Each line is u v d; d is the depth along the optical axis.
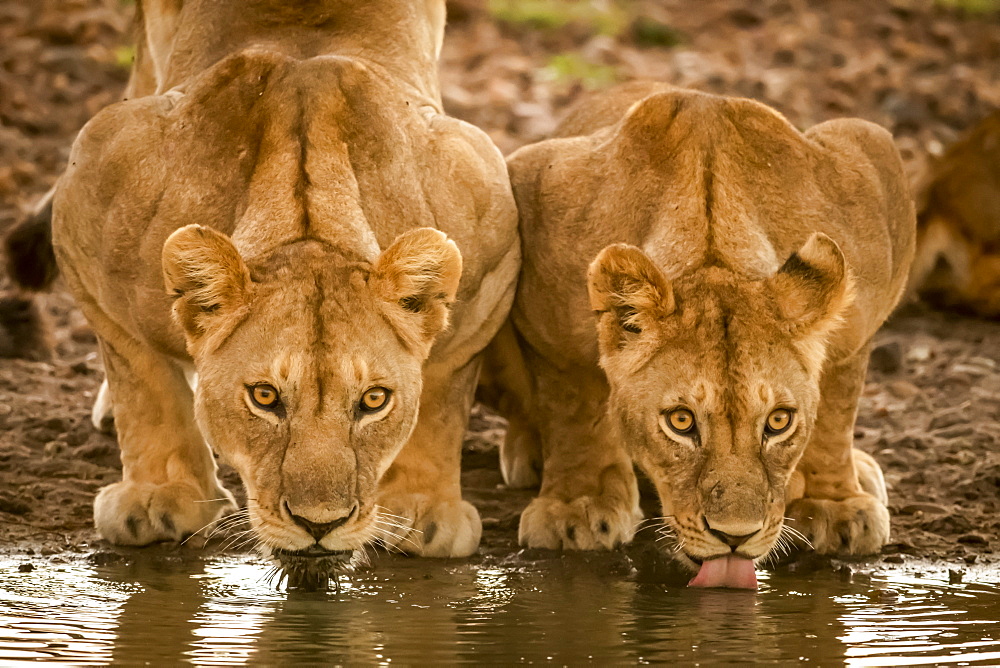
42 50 23.30
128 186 9.90
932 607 8.95
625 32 26.77
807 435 9.21
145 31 13.02
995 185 17.41
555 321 10.52
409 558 10.14
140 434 10.55
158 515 10.23
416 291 8.84
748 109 10.45
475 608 8.73
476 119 21.77
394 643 7.90
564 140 11.20
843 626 8.45
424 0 12.06
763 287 9.27
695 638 8.14
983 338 16.72
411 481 10.52
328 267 8.77
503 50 25.28
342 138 9.70
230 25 11.23
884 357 15.23
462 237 10.08
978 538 10.73
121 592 8.94
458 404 10.64
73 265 10.45
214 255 8.55
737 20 27.91
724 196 9.84
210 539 10.38
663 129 10.34
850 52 26.36
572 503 10.65
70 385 13.84
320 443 8.43
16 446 12.00
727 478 8.89
